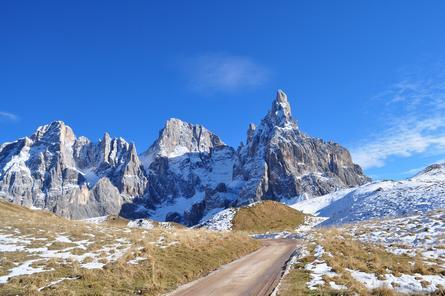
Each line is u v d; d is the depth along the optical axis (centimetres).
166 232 4238
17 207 7206
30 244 2930
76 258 2598
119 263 2481
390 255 3070
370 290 1991
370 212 8506
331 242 3853
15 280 2025
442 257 2944
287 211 12206
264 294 1994
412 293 1989
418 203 7712
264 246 4769
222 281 2408
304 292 1922
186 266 2777
